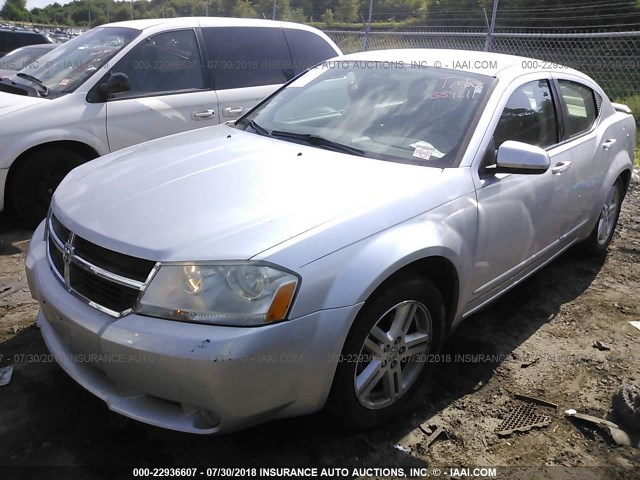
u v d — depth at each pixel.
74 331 2.32
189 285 2.14
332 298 2.26
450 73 3.49
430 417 2.82
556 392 3.06
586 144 4.06
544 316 3.90
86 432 2.58
